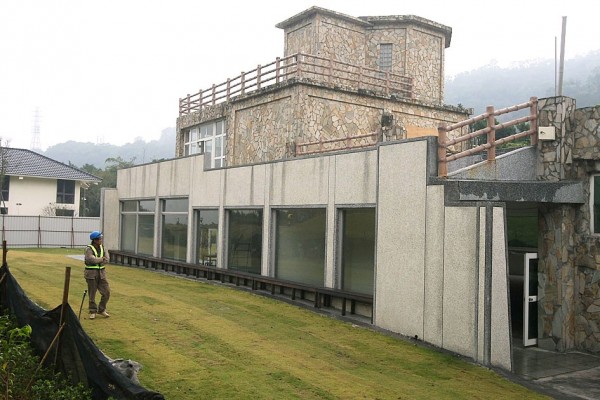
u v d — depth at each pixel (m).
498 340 8.95
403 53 22.66
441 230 9.76
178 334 9.80
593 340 11.03
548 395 8.03
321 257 13.46
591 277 11.15
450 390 7.70
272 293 14.48
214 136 23.47
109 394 5.81
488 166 10.83
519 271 13.23
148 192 22.05
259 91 19.77
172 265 19.30
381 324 11.09
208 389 7.11
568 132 11.42
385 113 18.27
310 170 13.69
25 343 6.93
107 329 9.84
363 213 12.27
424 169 10.22
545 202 10.77
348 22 22.30
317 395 7.16
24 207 41.56
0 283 8.78
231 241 17.06
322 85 18.66
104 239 24.44
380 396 7.27
